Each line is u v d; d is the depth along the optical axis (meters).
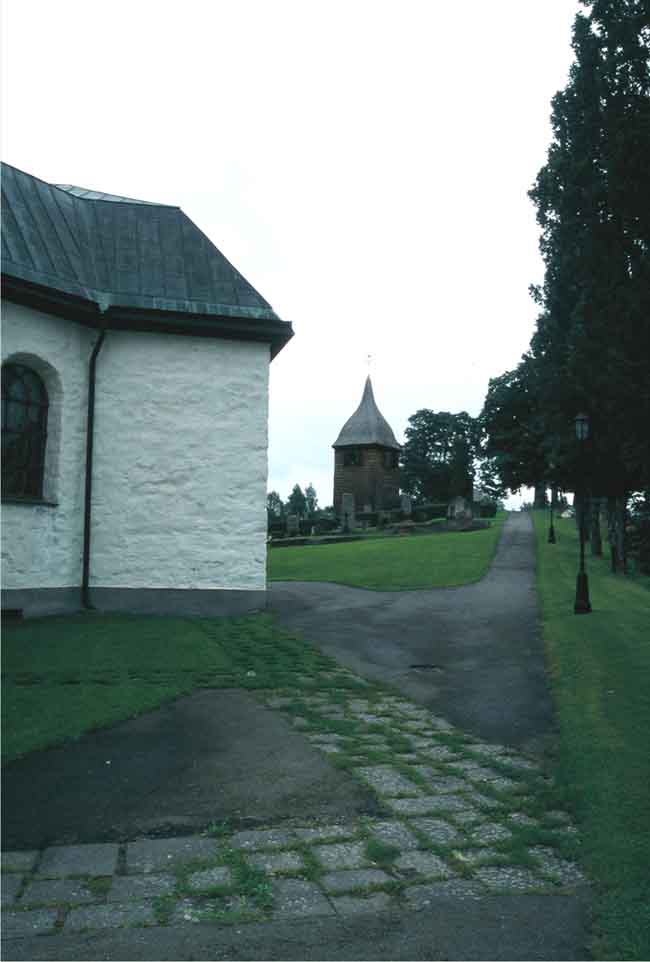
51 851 4.76
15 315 13.46
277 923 3.89
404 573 22.05
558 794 5.68
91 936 3.76
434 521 44.34
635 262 17.86
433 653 11.37
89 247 15.83
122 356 15.03
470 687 9.35
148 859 4.65
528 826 5.16
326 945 3.68
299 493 115.38
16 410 13.82
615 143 16.70
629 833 4.82
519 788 5.93
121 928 3.84
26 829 5.10
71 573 14.29
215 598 15.09
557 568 24.39
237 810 5.45
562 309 27.47
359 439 67.12
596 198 18.45
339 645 11.91
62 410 14.26
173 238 16.91
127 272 15.62
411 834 5.05
